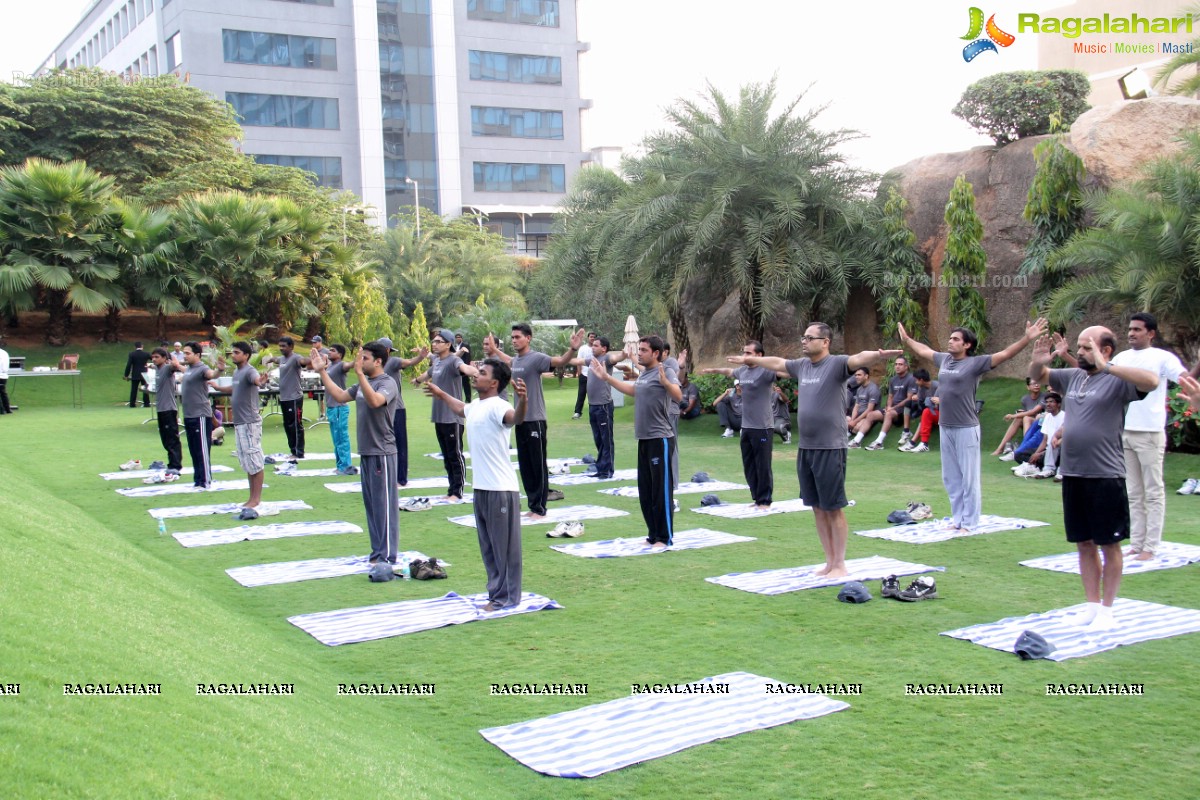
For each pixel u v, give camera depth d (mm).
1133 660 5516
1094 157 15891
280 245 31062
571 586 7582
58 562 5254
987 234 17641
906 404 15969
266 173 39375
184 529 10172
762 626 6367
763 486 10914
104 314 31141
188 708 3619
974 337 9391
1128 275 12930
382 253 44156
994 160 17688
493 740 4586
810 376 7684
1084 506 6027
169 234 29250
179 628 5008
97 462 15367
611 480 13531
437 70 59375
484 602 7090
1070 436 6066
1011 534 9289
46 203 27188
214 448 17453
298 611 6984
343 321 31781
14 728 2932
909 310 17625
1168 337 14008
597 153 65562
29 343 29906
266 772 3289
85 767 2844
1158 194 13711
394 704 5090
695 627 6383
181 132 38562
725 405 18312
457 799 3709
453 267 44844
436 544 9289
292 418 15914
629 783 4098
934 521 9984
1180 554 8109
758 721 4730
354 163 57469
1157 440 7906
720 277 19531
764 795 3961
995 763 4211
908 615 6551
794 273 17609
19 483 9578
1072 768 4145
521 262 51344
